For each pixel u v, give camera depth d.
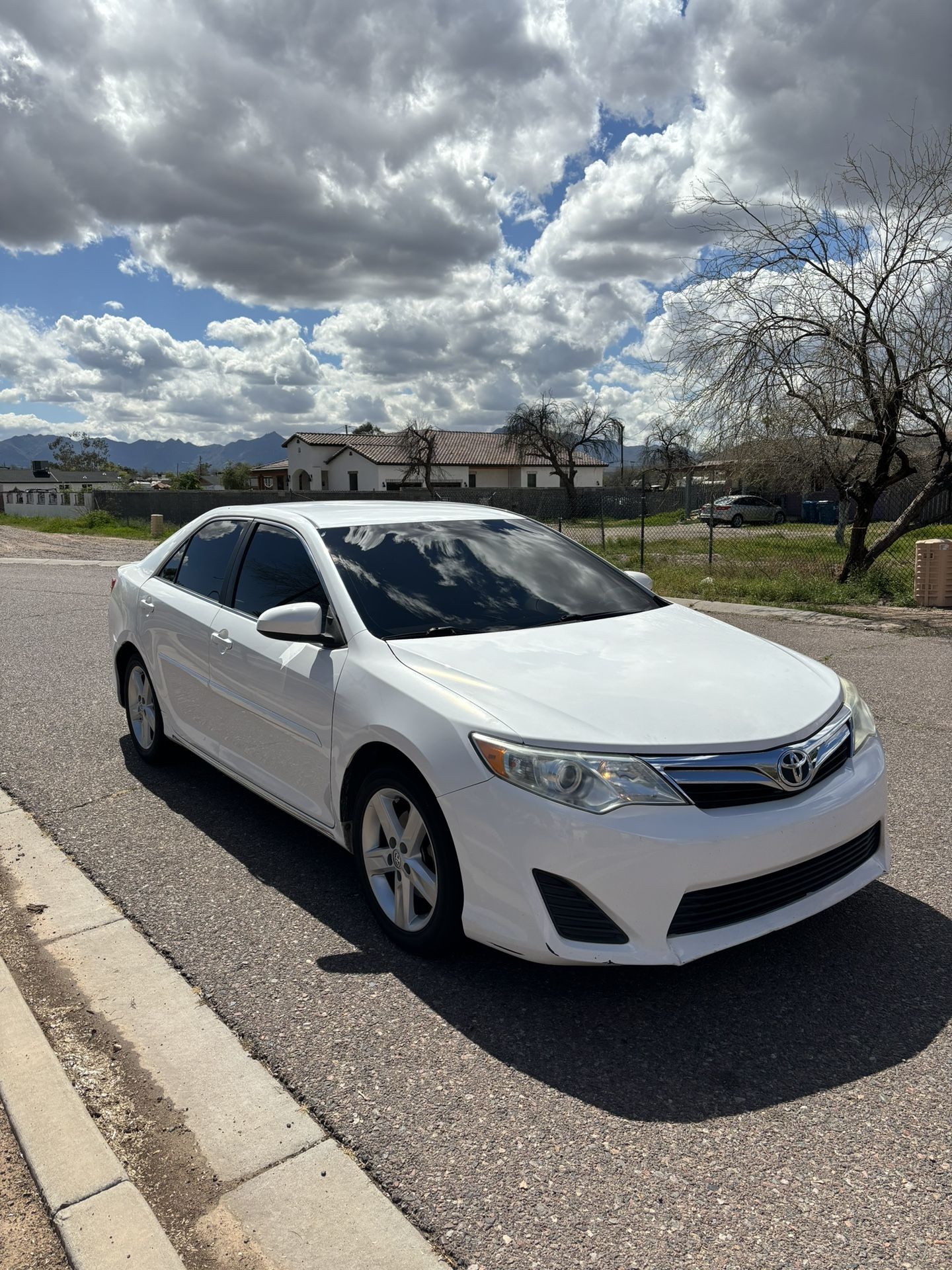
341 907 3.62
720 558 17.81
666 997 2.97
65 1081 2.56
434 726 2.96
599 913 2.70
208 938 3.38
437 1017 2.87
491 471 66.44
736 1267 1.95
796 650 8.49
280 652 3.79
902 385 11.41
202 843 4.25
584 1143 2.33
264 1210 2.13
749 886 2.80
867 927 3.37
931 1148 2.29
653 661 3.36
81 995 3.02
